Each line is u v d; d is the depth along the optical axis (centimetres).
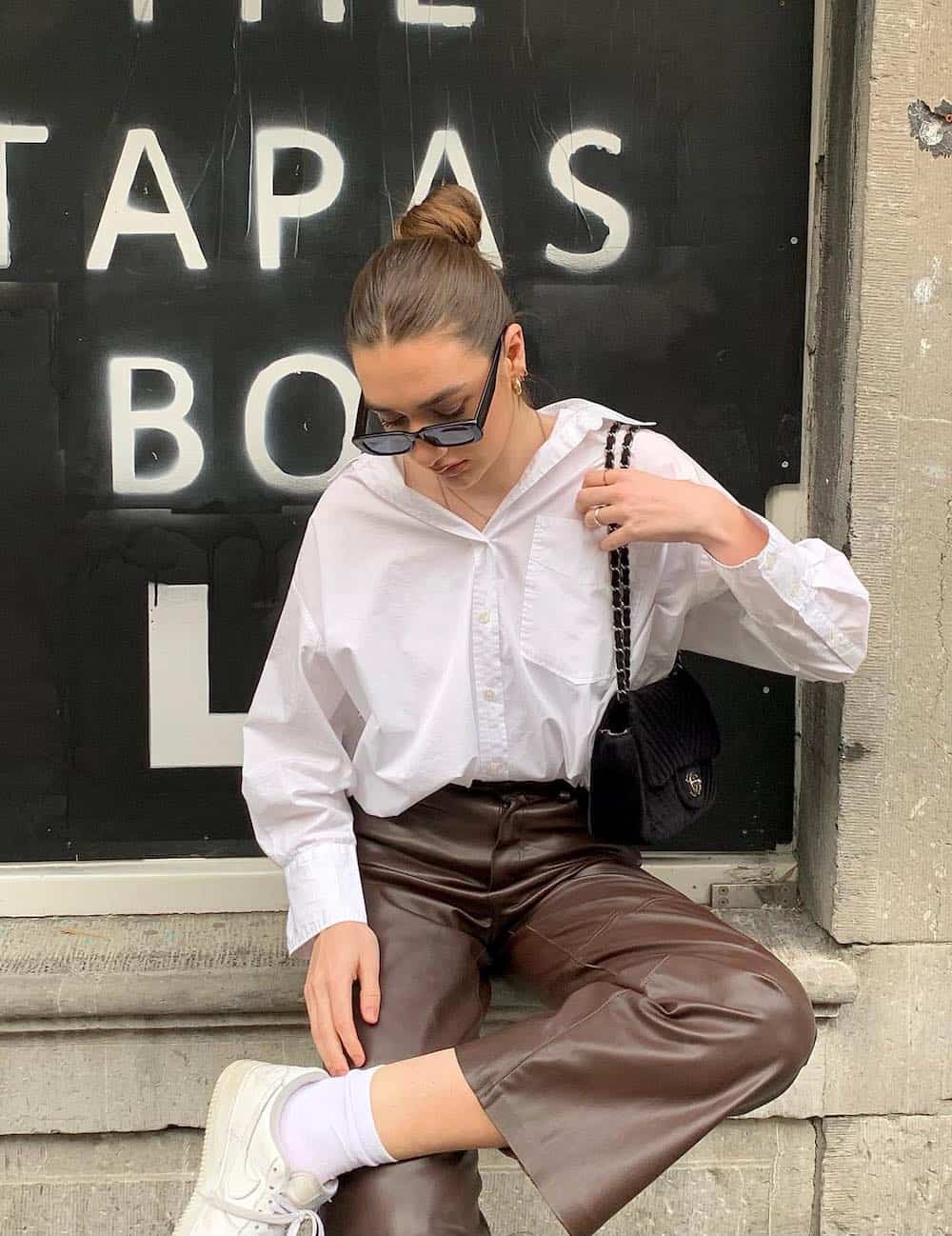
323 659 145
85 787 192
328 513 146
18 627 188
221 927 187
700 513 134
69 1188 175
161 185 181
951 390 169
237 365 185
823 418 184
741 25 183
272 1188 119
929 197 165
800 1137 180
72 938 183
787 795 198
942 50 163
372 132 182
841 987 174
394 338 123
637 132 184
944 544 172
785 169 186
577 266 186
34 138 179
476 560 142
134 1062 172
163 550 188
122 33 178
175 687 191
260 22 179
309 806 144
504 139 183
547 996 139
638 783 140
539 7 181
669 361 189
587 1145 116
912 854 177
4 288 181
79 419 185
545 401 189
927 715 175
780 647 143
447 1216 117
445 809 149
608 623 143
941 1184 182
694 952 126
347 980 132
